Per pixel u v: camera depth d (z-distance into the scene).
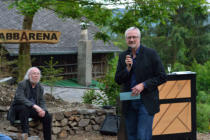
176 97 5.01
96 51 19.50
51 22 19.91
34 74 4.85
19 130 4.98
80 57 18.67
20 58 9.41
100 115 5.98
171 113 5.02
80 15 8.76
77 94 13.66
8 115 4.80
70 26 20.80
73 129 5.77
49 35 6.84
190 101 5.06
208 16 24.48
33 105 4.73
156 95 3.50
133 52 3.54
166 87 4.95
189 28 25.16
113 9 8.28
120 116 3.66
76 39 19.86
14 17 17.75
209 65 13.36
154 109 3.44
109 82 7.07
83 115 5.87
